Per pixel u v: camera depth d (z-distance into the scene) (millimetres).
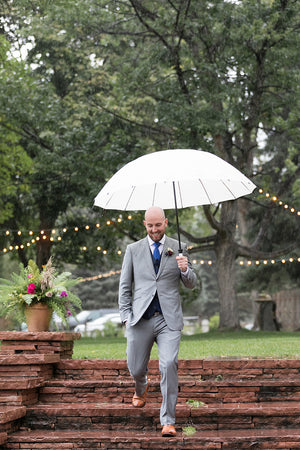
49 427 6391
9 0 20359
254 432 6152
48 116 20766
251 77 20094
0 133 22391
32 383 6531
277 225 26906
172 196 6344
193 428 6254
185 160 5734
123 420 6387
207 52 19562
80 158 21062
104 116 20703
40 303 7609
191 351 9273
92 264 26500
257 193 21219
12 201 24484
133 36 21750
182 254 5816
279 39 18938
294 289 31016
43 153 21422
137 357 5859
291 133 20453
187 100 19641
